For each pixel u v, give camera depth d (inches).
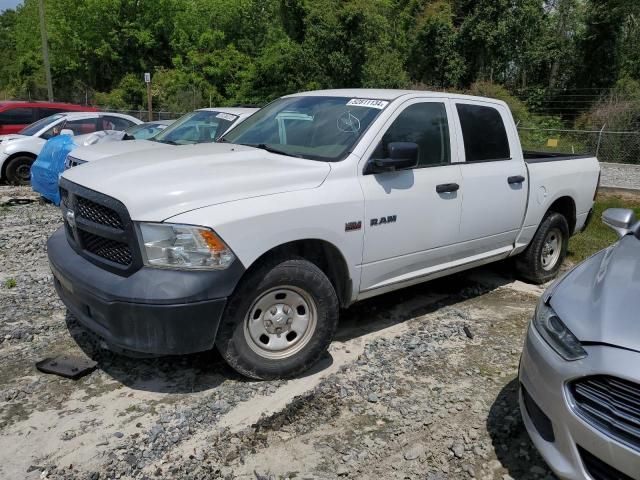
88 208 142.6
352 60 1270.9
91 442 123.3
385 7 1445.6
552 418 103.5
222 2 1630.2
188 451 121.3
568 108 1332.4
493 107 210.8
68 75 1772.9
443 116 188.9
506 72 1432.1
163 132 339.3
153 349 129.7
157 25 1743.4
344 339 178.5
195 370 154.2
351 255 157.2
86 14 1691.7
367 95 183.0
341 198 152.2
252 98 1424.7
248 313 140.9
